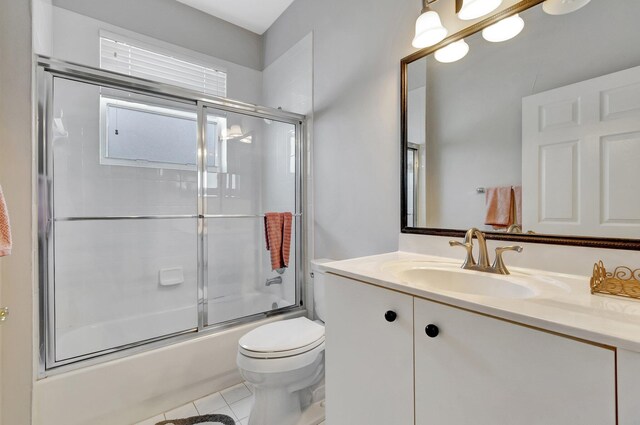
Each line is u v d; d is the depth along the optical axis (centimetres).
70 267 187
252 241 252
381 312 91
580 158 92
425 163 134
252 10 243
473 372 70
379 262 119
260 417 138
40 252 144
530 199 103
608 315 61
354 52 173
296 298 223
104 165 197
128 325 204
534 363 61
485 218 115
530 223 103
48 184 150
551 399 59
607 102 87
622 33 85
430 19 114
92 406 139
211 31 251
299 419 144
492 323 67
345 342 104
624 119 84
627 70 84
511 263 108
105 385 143
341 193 183
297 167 222
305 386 144
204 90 250
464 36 121
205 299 225
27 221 126
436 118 130
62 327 183
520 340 63
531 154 103
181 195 225
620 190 85
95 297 195
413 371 83
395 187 149
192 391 167
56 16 188
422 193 136
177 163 222
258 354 130
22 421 123
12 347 123
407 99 141
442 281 108
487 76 114
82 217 189
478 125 117
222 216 228
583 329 54
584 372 55
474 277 102
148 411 153
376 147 159
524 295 87
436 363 77
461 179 122
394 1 149
